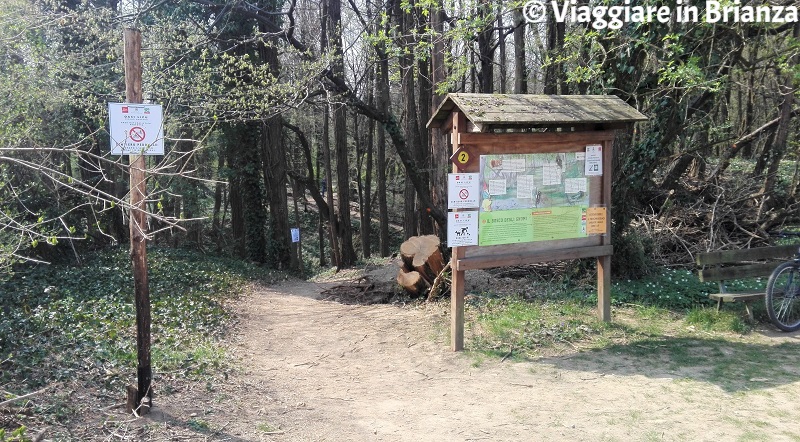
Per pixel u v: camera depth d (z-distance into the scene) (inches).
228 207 1266.0
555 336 265.3
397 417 189.0
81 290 406.9
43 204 475.8
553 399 197.5
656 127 347.6
